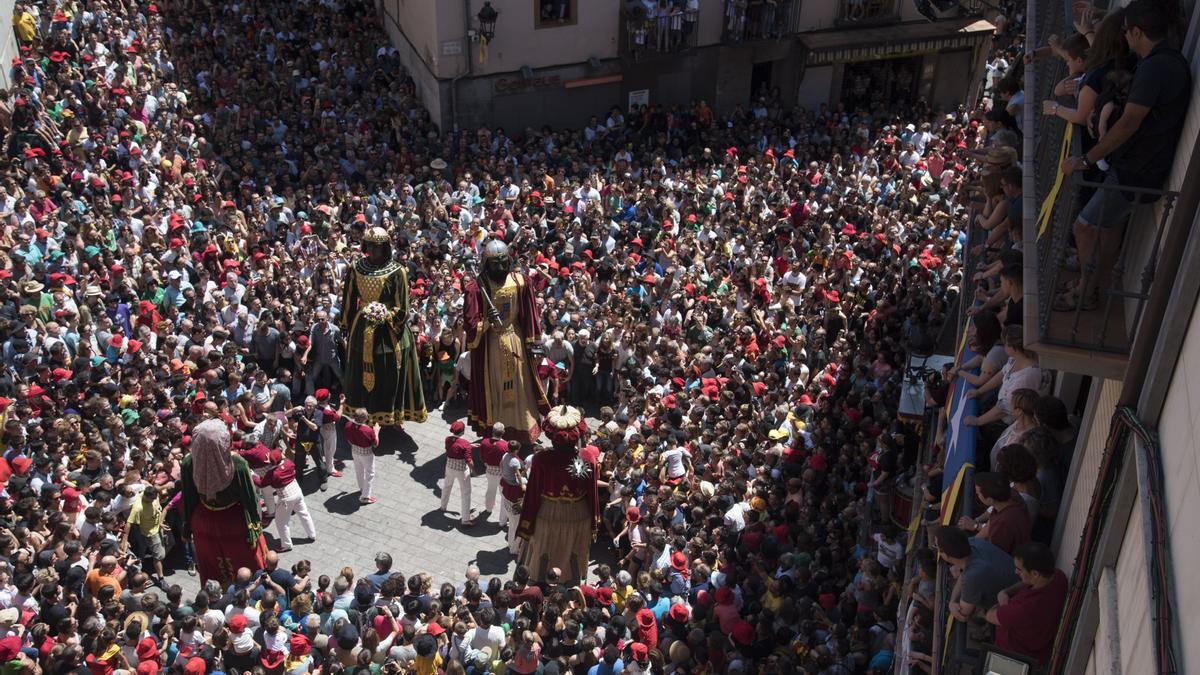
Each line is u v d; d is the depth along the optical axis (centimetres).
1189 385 551
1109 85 813
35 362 1847
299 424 1955
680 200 2808
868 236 2489
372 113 3128
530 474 1703
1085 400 1016
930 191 2814
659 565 1577
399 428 2175
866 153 3128
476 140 3089
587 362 2192
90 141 2553
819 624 1387
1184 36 756
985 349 1165
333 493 1986
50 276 2017
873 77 3588
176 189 2525
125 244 2223
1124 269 809
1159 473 571
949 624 923
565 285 2366
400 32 3388
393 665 1299
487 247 1986
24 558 1437
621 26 3247
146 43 3231
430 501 1988
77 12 3080
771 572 1520
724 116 3419
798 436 1752
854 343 2053
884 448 1598
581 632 1448
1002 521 871
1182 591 505
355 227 2617
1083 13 955
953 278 2112
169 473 1705
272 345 2119
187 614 1389
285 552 1833
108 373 1848
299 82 3256
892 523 1442
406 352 2080
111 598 1422
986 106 3044
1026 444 930
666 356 2073
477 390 2050
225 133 2992
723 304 2242
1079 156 781
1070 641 705
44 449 1650
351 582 1487
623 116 3275
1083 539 680
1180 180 716
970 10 3491
